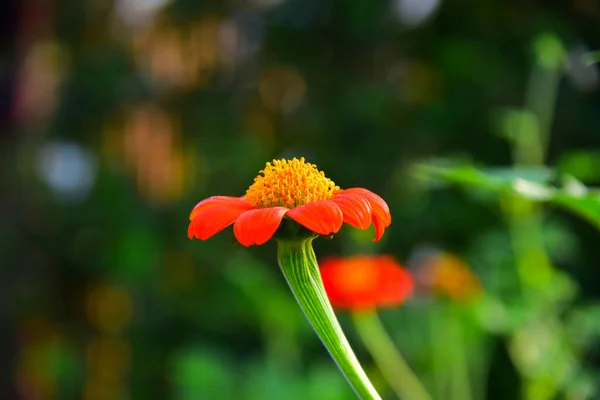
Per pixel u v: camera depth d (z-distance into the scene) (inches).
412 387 120.3
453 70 192.2
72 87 217.5
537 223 134.7
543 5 193.6
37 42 191.0
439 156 195.2
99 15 222.8
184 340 204.2
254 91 222.2
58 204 199.0
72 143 217.2
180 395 171.8
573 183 70.1
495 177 71.5
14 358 183.2
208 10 222.8
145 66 225.8
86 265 205.8
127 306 212.2
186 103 224.2
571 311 149.1
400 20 203.8
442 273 134.7
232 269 179.5
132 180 216.4
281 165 53.0
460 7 198.1
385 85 201.3
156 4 226.7
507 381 173.9
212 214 49.8
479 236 171.6
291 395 155.9
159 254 207.6
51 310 200.1
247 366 167.0
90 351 210.2
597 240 181.5
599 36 189.0
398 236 191.2
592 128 188.2
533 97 186.1
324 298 50.2
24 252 187.9
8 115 183.6
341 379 159.9
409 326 155.3
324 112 207.8
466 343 144.3
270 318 166.9
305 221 46.8
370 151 199.5
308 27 214.4
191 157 218.7
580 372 132.5
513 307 135.9
